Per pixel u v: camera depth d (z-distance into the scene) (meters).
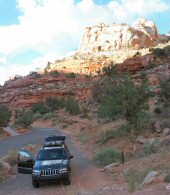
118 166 14.95
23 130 45.97
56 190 12.54
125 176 12.91
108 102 22.25
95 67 126.00
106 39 167.00
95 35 175.12
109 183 12.62
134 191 10.39
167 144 16.45
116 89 22.38
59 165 13.27
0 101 108.94
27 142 31.56
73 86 102.19
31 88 114.75
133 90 21.48
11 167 18.03
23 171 14.02
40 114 75.06
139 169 12.96
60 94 96.94
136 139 19.23
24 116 50.25
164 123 20.66
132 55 124.19
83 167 16.58
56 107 81.38
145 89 22.31
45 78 119.06
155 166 12.48
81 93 93.50
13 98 108.06
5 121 46.69
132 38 160.50
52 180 13.02
